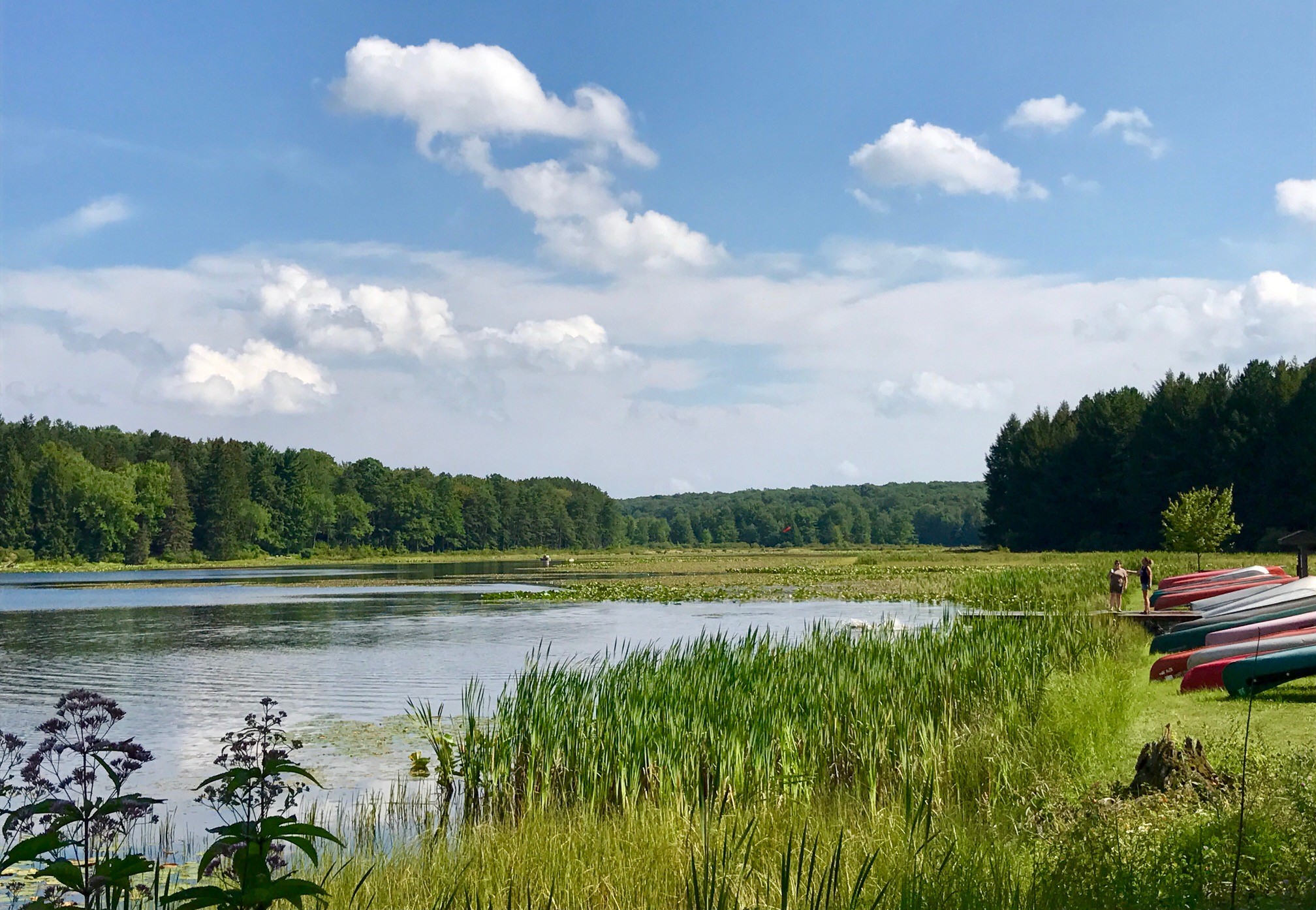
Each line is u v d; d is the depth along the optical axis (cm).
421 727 1783
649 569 9238
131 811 624
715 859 725
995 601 3625
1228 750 941
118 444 15962
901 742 1112
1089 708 1192
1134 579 4091
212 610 4606
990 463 11288
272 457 16412
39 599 5619
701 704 1320
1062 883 629
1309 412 7144
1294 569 3662
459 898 777
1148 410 8519
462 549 19438
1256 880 603
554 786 1231
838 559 11225
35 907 429
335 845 1041
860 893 662
